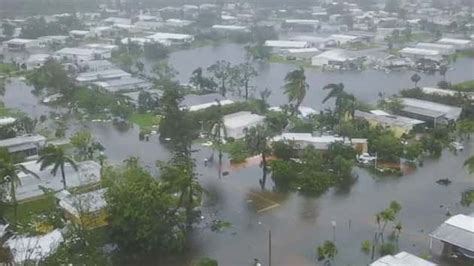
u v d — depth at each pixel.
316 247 77.12
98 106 144.00
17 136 117.81
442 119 131.75
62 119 139.12
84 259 70.38
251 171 106.62
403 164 110.00
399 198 93.56
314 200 93.38
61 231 77.00
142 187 76.06
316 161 104.19
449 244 74.69
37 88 167.50
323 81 185.62
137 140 124.06
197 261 73.62
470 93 153.38
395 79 188.88
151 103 146.00
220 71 171.12
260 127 113.88
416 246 77.25
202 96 151.38
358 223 84.44
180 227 79.19
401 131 122.62
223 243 79.00
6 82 181.38
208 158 113.00
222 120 121.44
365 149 112.88
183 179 79.31
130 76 179.00
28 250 68.44
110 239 76.38
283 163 102.38
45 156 90.88
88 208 79.38
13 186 81.38
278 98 160.25
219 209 89.88
